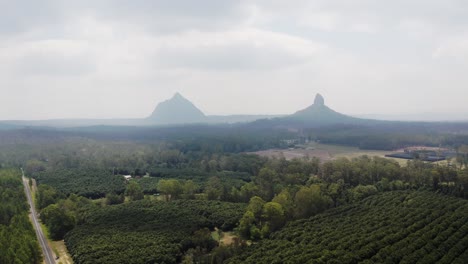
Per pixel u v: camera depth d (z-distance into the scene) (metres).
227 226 175.88
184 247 148.88
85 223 178.62
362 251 124.56
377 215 167.50
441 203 179.75
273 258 123.69
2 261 128.62
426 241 132.88
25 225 167.62
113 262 129.12
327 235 143.75
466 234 141.00
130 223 174.25
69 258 144.88
